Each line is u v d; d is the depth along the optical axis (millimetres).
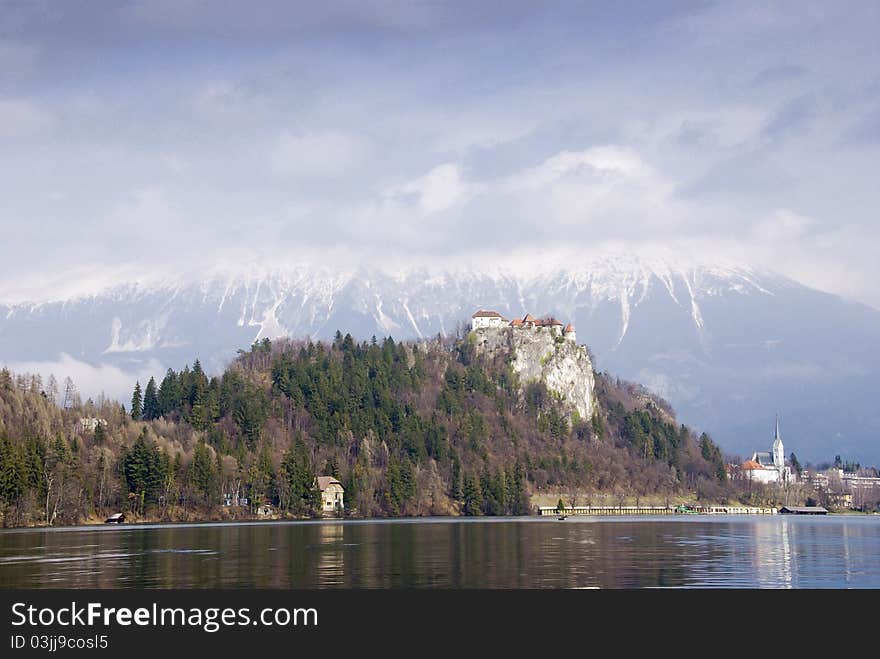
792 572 172250
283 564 180750
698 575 166750
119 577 160125
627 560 191000
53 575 162500
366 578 160125
